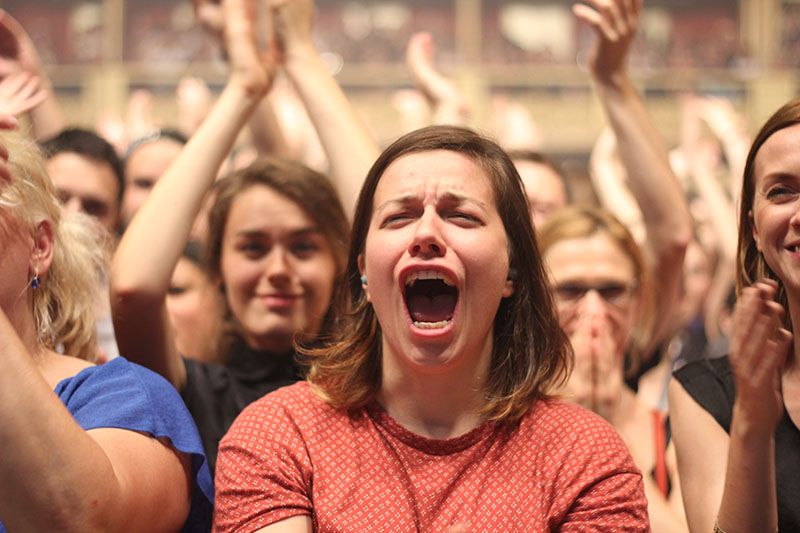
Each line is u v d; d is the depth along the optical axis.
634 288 2.09
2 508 1.17
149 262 1.67
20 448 1.15
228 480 1.32
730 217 4.75
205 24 2.25
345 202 1.88
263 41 5.28
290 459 1.33
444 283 1.53
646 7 10.69
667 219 2.18
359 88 10.06
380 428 1.37
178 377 1.81
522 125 6.04
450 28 10.70
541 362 1.43
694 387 1.57
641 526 1.29
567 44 10.77
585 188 3.23
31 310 1.44
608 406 2.00
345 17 10.62
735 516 1.30
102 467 1.20
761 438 1.28
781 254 1.42
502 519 1.28
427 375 1.37
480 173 1.40
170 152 3.01
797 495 1.43
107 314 2.32
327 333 1.94
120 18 10.46
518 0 10.76
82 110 9.66
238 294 1.98
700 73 10.16
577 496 1.30
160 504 1.33
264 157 2.10
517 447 1.35
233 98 1.91
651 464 2.03
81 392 1.38
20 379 1.17
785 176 1.41
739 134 5.81
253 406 1.41
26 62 2.32
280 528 1.28
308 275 1.97
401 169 1.39
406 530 1.27
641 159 2.17
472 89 9.82
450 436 1.38
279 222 1.96
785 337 1.25
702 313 4.28
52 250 1.45
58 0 10.51
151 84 9.66
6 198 1.35
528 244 1.45
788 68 10.24
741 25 10.59
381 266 1.36
